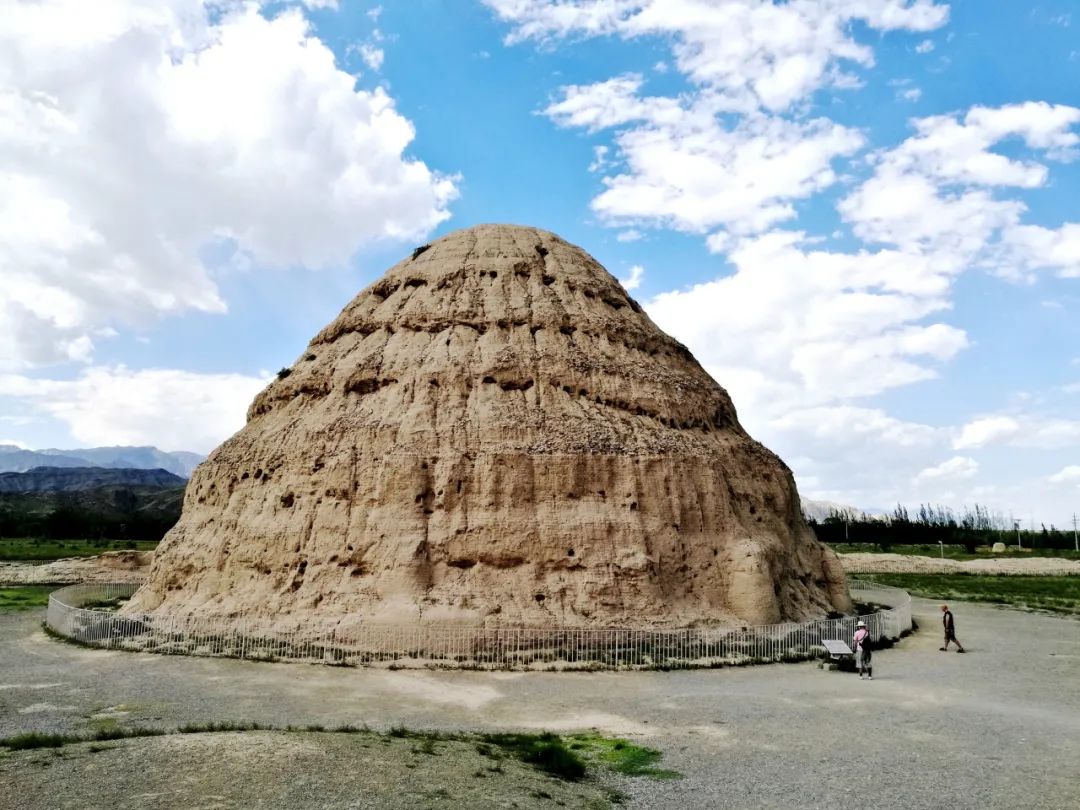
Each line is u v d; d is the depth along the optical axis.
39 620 36.81
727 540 33.38
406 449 32.47
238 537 33.25
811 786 14.98
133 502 199.75
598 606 29.39
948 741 18.14
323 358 39.00
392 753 15.31
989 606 49.38
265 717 19.55
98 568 59.84
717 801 14.18
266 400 40.03
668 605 30.42
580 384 36.09
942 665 28.06
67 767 13.69
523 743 17.38
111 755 14.38
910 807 13.98
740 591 31.67
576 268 42.28
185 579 33.78
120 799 12.18
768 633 29.17
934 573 79.19
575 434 33.50
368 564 30.45
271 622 29.64
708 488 34.16
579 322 39.00
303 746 15.19
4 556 75.44
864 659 25.69
